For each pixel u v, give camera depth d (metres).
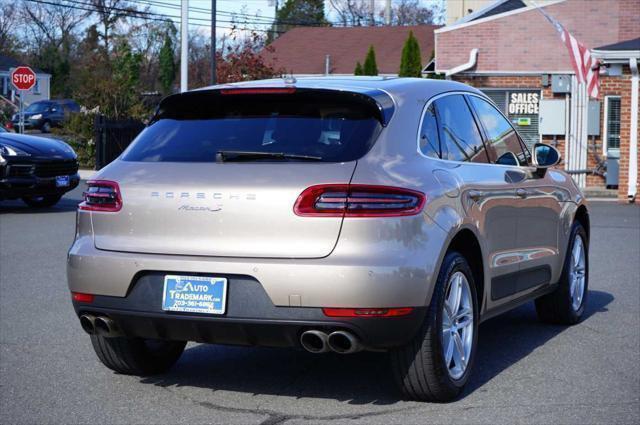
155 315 4.73
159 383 5.52
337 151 4.67
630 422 4.70
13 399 5.17
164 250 4.74
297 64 47.97
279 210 4.54
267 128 4.89
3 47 74.19
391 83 5.26
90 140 28.97
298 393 5.29
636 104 20.48
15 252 11.13
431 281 4.68
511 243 5.95
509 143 6.41
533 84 23.94
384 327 4.52
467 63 23.97
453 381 5.00
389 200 4.54
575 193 7.24
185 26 24.44
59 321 7.29
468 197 5.23
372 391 5.31
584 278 7.45
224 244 4.63
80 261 4.91
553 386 5.40
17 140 15.38
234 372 5.77
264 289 4.52
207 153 4.87
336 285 4.42
